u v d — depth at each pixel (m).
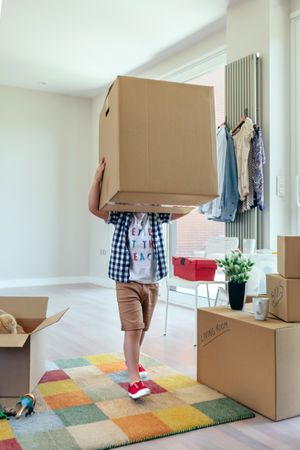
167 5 3.74
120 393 2.07
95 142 6.48
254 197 3.39
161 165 1.80
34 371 2.08
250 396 1.92
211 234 4.34
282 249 2.03
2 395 1.98
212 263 3.03
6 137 5.99
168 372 2.39
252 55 3.43
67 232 6.44
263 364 1.86
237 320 2.01
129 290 2.07
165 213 2.21
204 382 2.21
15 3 3.72
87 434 1.64
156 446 1.58
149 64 5.11
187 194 1.82
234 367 2.02
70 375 2.31
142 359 2.62
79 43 4.54
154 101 1.83
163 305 4.58
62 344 2.97
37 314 2.31
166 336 3.21
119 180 1.74
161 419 1.78
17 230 6.07
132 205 1.98
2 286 5.96
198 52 4.45
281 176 3.42
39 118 6.22
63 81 5.79
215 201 3.55
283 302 1.98
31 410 1.81
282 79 3.44
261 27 3.46
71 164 6.47
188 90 1.89
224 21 4.02
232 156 3.50
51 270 6.32
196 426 1.73
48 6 3.78
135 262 2.06
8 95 6.00
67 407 1.90
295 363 1.86
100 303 4.68
